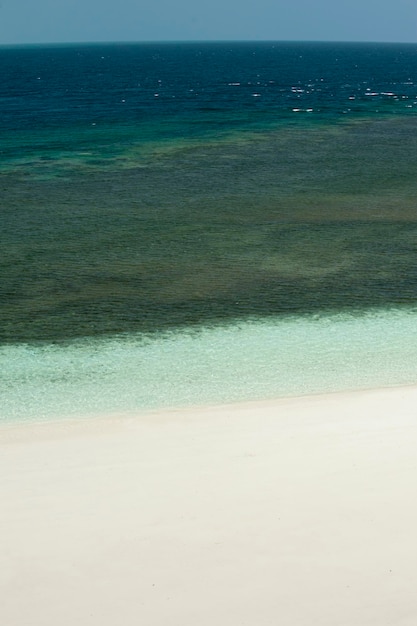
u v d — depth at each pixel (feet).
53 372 43.55
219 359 45.60
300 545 23.21
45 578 21.83
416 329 51.19
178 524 24.44
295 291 60.08
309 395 37.68
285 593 21.13
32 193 100.32
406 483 27.02
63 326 52.16
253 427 32.91
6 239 76.74
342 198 95.86
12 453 30.68
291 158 126.62
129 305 56.85
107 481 27.76
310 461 29.01
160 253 71.46
